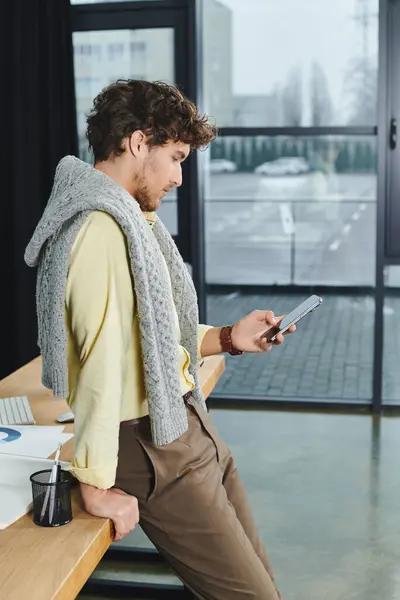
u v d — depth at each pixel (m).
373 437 4.41
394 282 5.14
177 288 1.86
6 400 2.17
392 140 4.68
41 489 1.49
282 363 5.37
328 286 5.11
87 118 1.65
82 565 1.39
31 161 4.57
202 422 1.75
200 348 1.98
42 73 4.52
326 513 3.46
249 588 1.68
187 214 4.90
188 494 1.64
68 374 1.62
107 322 1.48
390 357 5.23
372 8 4.67
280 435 4.44
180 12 4.70
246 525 1.89
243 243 5.09
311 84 4.80
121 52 4.80
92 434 1.47
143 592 2.79
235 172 4.98
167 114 1.56
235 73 4.84
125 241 1.50
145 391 1.62
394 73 4.62
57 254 1.50
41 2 4.46
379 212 4.66
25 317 4.69
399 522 3.38
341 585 2.88
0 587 1.29
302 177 4.95
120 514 1.51
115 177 1.62
